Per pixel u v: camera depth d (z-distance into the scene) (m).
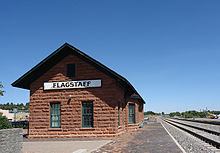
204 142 13.08
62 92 16.86
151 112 140.12
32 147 11.20
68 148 10.55
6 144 7.19
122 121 18.33
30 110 17.12
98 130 15.82
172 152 9.07
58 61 17.34
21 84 17.70
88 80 16.56
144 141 12.59
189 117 84.31
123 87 19.22
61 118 16.53
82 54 16.59
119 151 9.46
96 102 16.19
